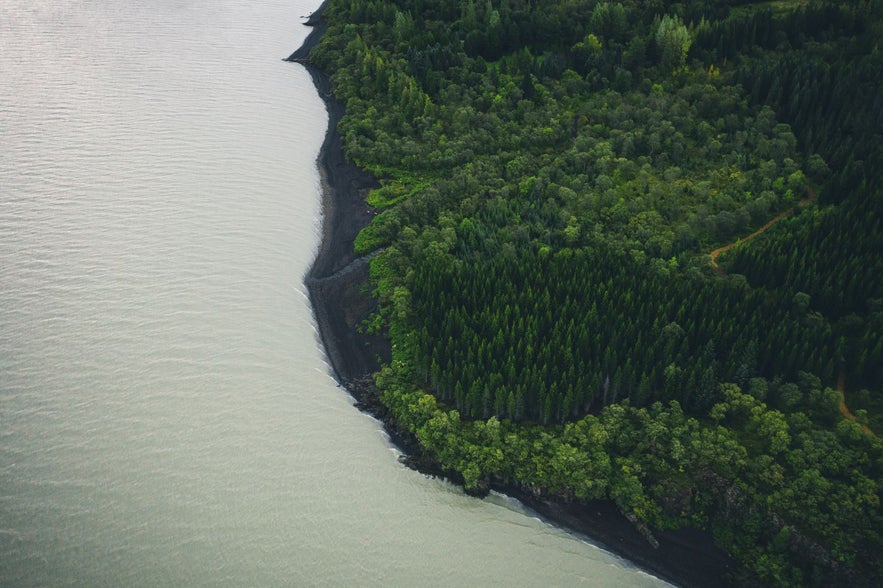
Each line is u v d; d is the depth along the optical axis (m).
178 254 179.12
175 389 143.75
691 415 131.38
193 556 115.00
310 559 116.44
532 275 153.75
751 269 152.12
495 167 197.88
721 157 189.38
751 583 111.88
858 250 147.25
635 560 117.88
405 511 125.31
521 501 126.88
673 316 142.38
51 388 141.88
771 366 133.00
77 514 119.50
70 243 180.50
